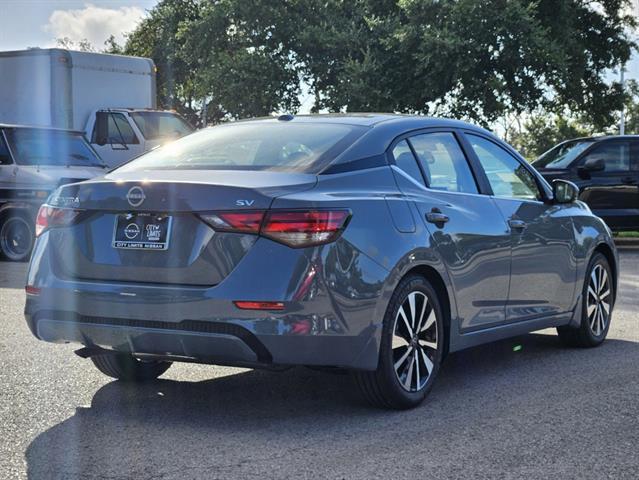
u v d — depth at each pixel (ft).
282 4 88.28
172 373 19.52
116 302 15.11
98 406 16.67
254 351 14.46
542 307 20.72
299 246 14.48
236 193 14.66
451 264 17.28
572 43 80.23
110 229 15.55
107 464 13.28
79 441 14.44
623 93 90.27
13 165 43.39
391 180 16.75
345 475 12.82
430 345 16.97
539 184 21.52
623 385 18.63
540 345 23.38
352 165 16.29
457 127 19.52
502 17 73.10
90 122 56.34
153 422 15.61
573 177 49.88
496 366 20.65
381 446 14.24
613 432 15.10
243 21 88.99
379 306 15.46
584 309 22.54
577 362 21.09
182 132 59.11
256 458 13.60
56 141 45.57
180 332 14.70
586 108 90.89
